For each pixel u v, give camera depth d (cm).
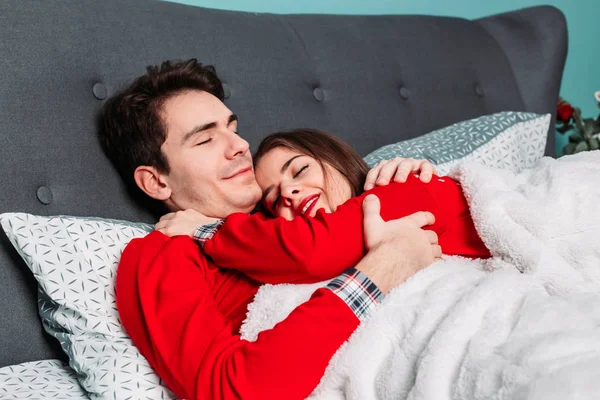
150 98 135
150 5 161
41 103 135
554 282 103
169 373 98
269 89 174
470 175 117
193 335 98
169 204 139
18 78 132
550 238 108
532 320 88
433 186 120
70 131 138
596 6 303
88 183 139
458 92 218
